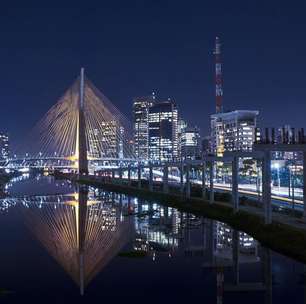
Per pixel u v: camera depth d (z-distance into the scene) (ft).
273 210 276.21
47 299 155.74
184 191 456.04
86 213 399.44
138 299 154.92
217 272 184.34
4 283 175.22
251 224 249.14
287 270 178.50
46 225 328.08
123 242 254.68
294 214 253.85
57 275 186.09
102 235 280.92
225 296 154.92
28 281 178.09
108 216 374.22
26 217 374.22
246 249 215.10
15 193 648.79
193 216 339.57
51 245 250.37
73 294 161.17
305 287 161.17
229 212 295.89
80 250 235.81
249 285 165.99
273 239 211.20
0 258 217.36
